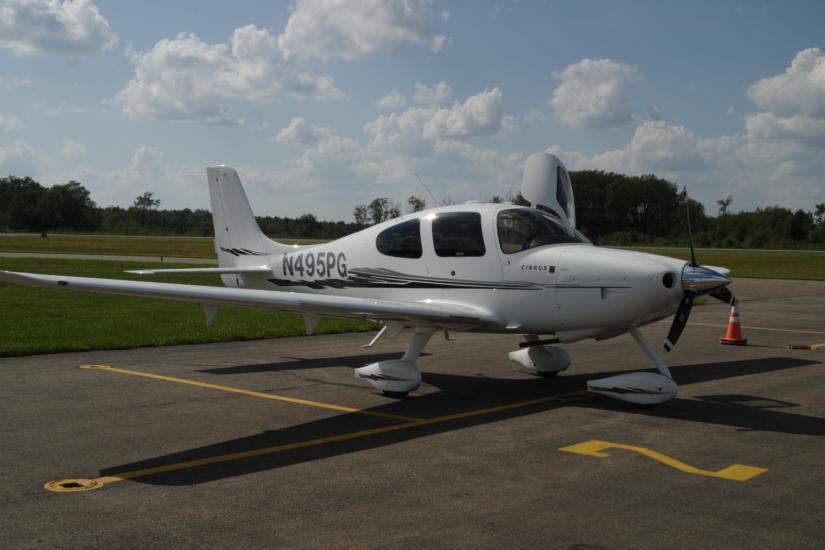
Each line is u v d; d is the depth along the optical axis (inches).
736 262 1706.4
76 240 3090.6
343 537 132.2
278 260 367.2
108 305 597.6
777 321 551.5
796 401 261.1
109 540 130.3
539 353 309.1
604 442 202.7
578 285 251.8
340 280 331.0
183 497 154.6
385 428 219.3
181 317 522.9
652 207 3282.5
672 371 326.6
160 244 2630.4
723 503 150.7
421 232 295.4
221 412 239.1
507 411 244.5
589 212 3307.1
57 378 295.0
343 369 326.3
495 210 279.6
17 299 631.2
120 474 171.0
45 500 151.9
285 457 186.7
